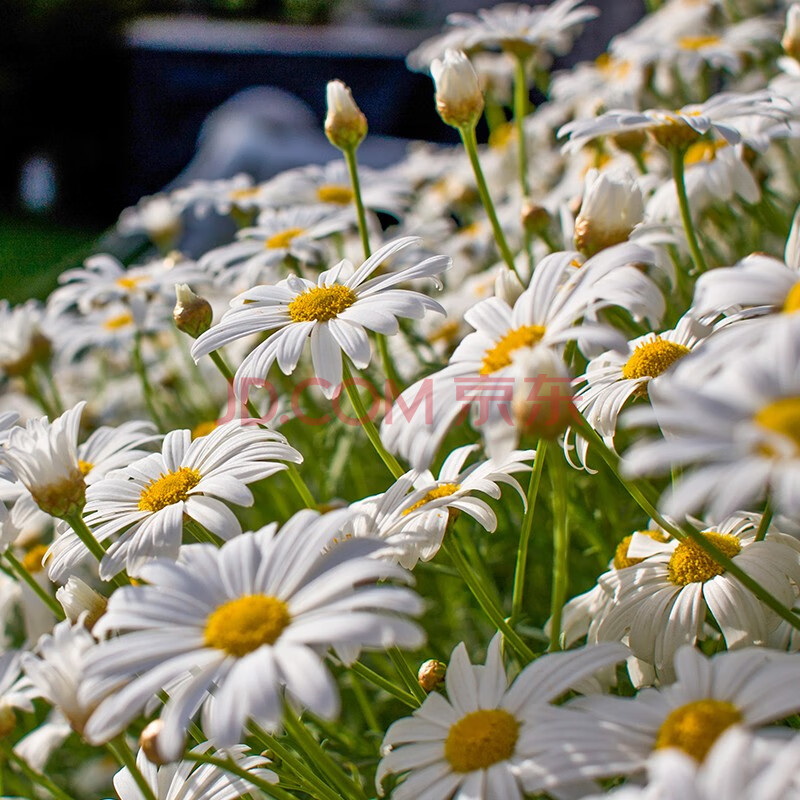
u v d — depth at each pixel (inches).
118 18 88.9
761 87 30.2
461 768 14.9
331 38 88.4
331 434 24.2
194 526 17.8
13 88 88.3
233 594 15.0
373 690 21.8
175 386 29.5
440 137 67.7
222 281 24.6
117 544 17.1
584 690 16.8
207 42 90.2
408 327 24.8
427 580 23.7
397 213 26.7
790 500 12.9
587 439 15.8
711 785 12.8
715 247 25.9
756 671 14.4
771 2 33.0
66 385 34.1
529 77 35.8
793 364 13.5
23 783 18.1
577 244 18.2
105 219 87.0
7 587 23.2
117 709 14.3
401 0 90.9
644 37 31.4
